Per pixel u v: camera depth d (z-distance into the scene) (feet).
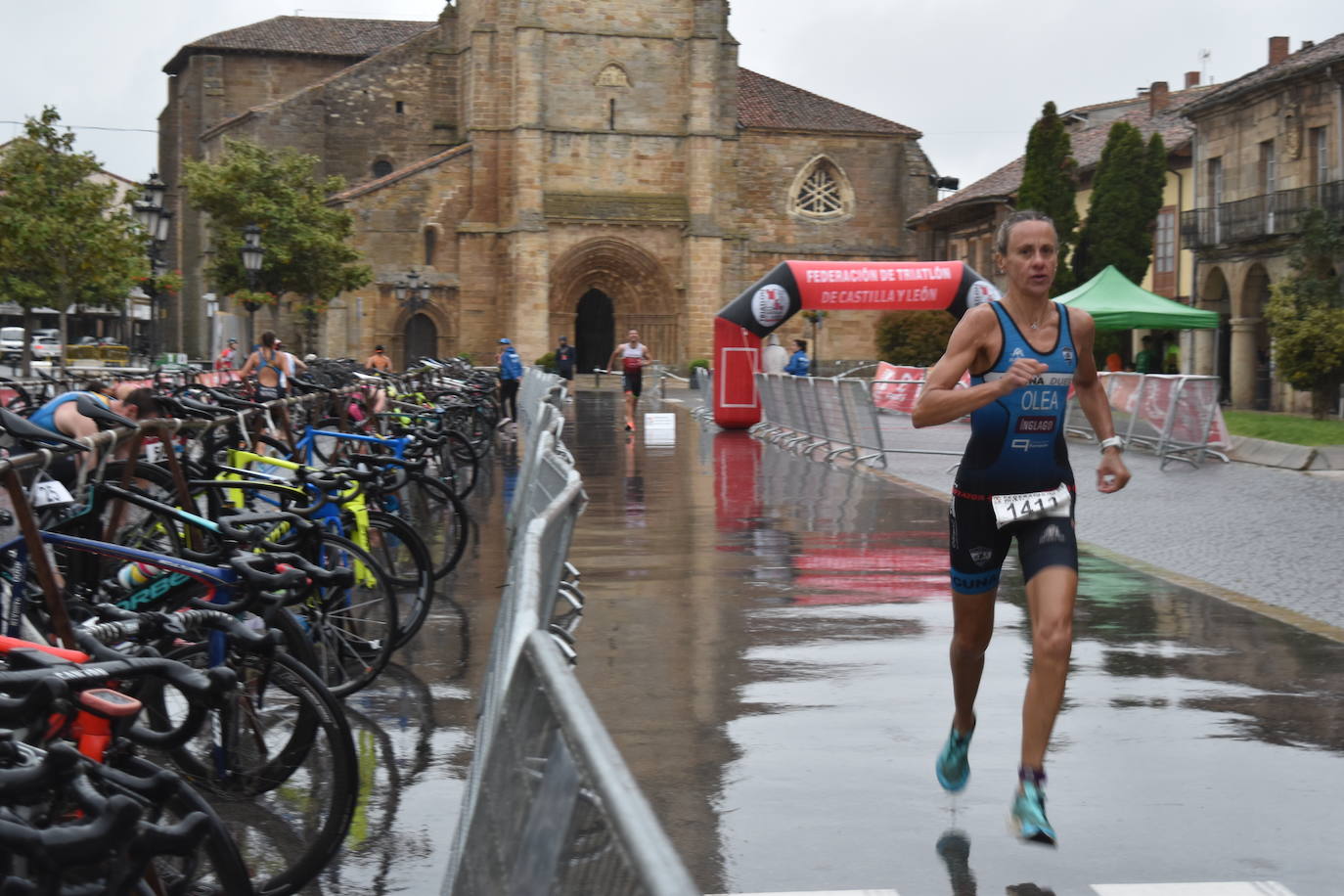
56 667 11.65
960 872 16.72
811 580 37.40
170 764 17.51
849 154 240.32
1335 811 18.89
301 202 193.26
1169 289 166.09
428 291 216.33
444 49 240.53
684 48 221.87
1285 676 26.58
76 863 9.09
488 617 32.71
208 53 262.26
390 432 47.91
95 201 129.39
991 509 18.11
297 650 19.51
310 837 17.12
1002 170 211.82
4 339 185.16
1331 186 127.54
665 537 45.93
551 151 220.02
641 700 24.77
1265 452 77.46
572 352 169.17
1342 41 135.85
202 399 59.82
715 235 219.82
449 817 19.15
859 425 75.87
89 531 22.57
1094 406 19.04
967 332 17.97
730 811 18.92
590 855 6.75
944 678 26.50
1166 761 21.18
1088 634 30.40
